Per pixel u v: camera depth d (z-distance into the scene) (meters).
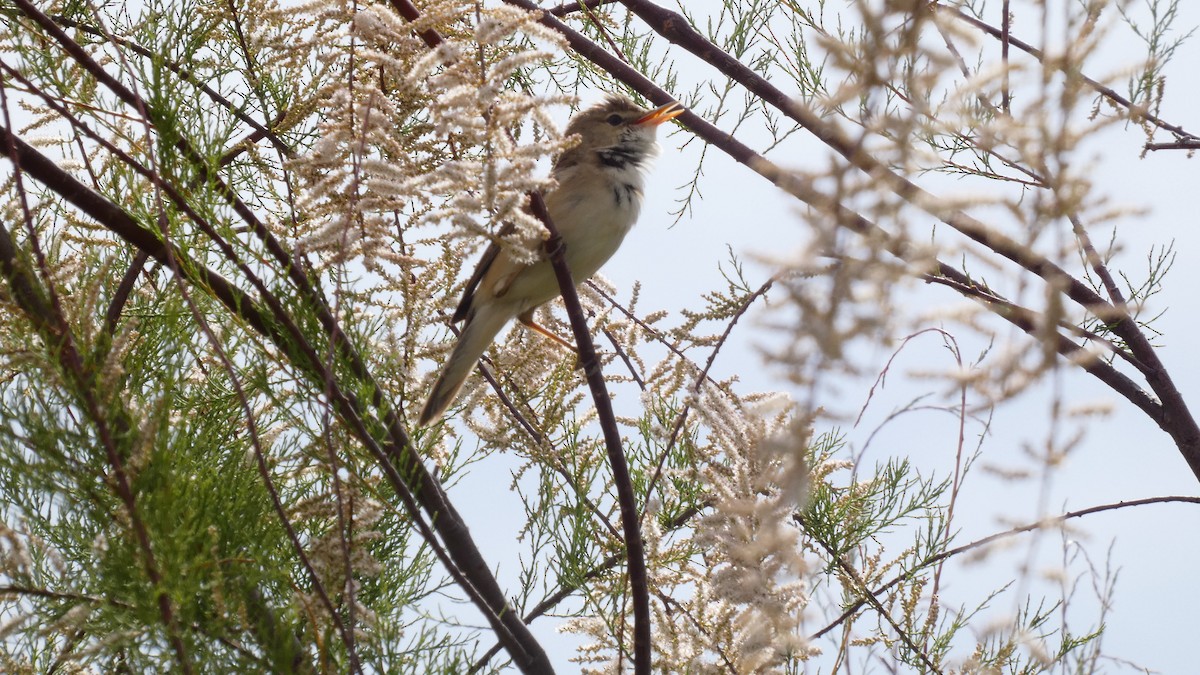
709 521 5.49
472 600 6.04
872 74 2.86
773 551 5.05
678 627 6.75
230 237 6.06
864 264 2.84
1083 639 5.50
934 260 3.09
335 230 5.71
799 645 5.57
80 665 5.68
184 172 6.14
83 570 5.53
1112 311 3.90
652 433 7.43
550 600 7.57
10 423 5.00
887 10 2.82
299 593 5.27
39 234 6.29
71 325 5.21
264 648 5.24
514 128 6.77
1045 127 2.97
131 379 6.27
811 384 2.89
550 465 7.46
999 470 3.52
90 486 5.07
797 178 2.89
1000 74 2.98
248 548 5.53
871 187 2.86
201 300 6.32
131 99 6.31
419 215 6.09
